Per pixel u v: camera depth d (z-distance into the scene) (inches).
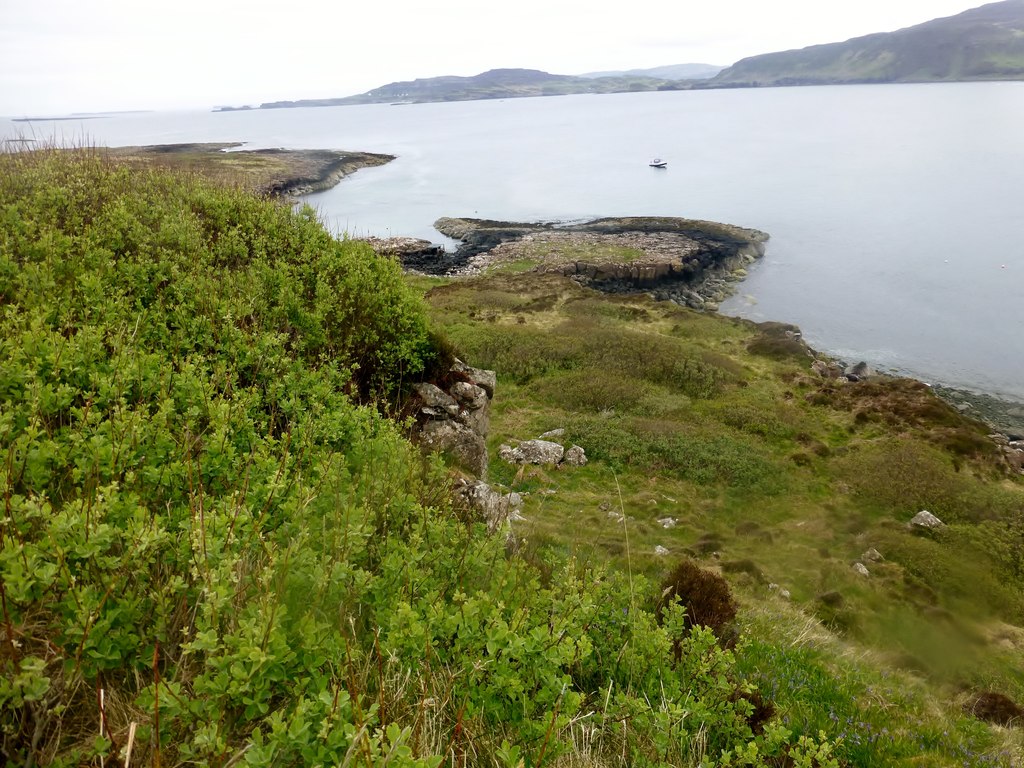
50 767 87.4
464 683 127.3
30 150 536.1
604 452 1071.6
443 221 3521.2
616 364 1497.3
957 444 1152.2
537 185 4825.3
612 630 184.2
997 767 258.4
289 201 527.2
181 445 164.9
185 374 196.7
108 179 455.2
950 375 1720.0
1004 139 6250.0
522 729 121.0
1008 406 1541.6
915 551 802.2
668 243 2893.7
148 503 141.9
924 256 2753.4
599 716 143.2
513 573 175.6
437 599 143.7
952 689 487.2
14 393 156.1
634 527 806.5
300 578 123.7
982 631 643.5
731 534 848.3
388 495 183.6
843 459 1084.5
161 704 93.6
